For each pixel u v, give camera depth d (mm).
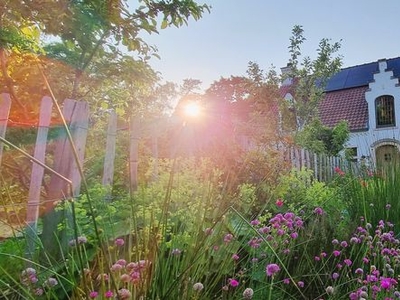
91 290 1275
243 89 11711
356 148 18797
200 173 3055
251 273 1984
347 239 2838
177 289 1350
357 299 1881
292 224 2521
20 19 3273
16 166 3197
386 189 3832
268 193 3260
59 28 3510
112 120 3482
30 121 3420
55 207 2316
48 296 1324
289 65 12875
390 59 21016
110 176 3395
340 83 21375
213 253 1739
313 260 2504
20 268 1651
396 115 18312
